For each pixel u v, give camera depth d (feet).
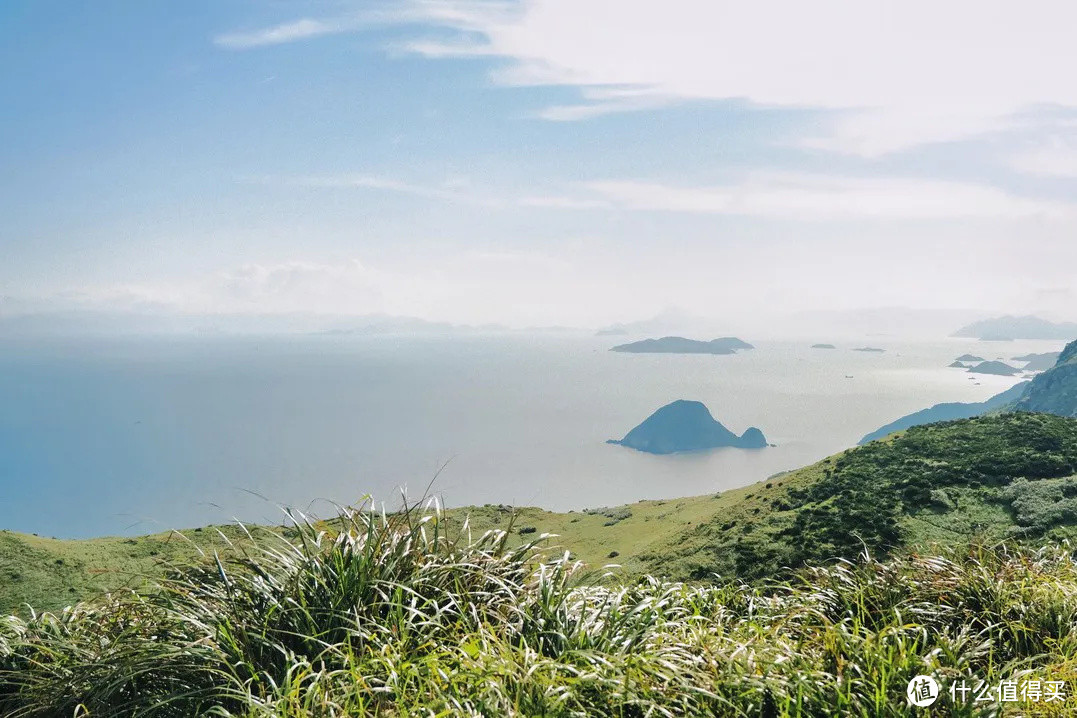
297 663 12.26
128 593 16.98
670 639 14.66
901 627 15.12
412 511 17.04
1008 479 100.48
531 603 15.35
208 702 12.73
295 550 16.08
